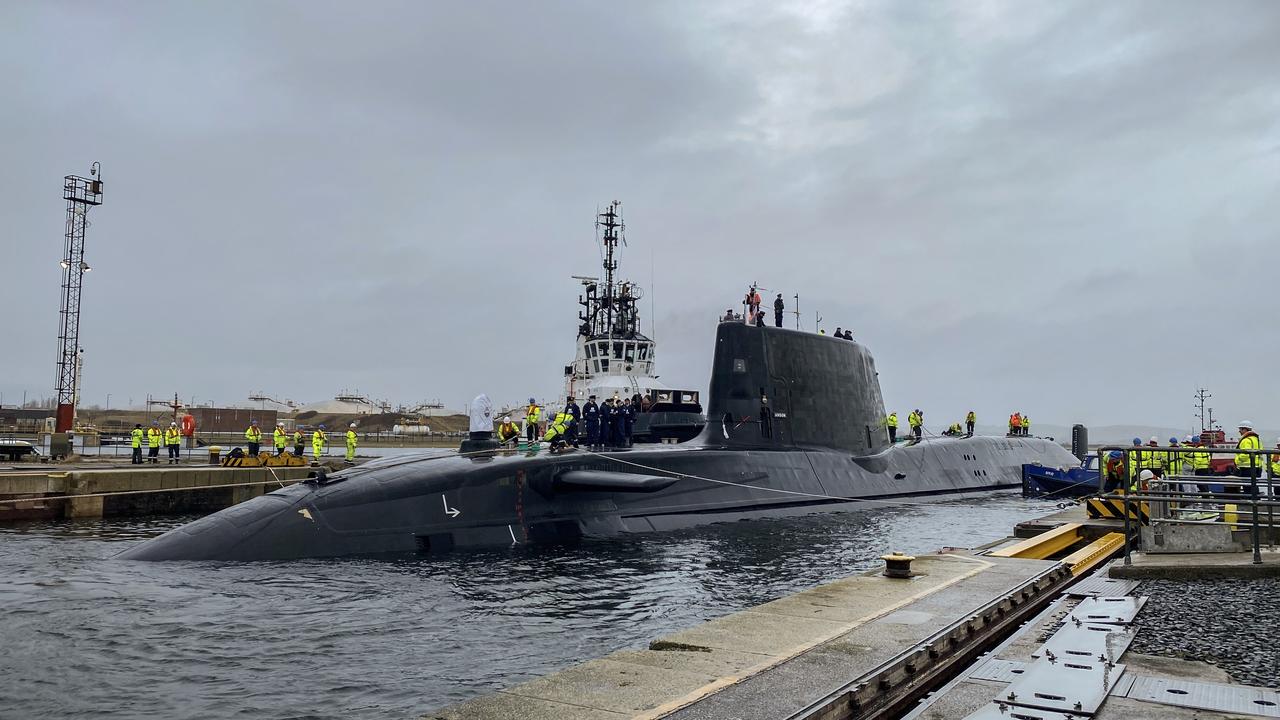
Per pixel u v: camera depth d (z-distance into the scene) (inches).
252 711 343.9
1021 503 1274.6
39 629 458.0
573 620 492.4
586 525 800.3
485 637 454.0
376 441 3890.3
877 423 1222.3
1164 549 528.4
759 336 1025.5
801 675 276.4
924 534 883.4
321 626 470.9
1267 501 471.8
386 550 687.1
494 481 763.4
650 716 237.8
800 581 612.4
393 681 382.0
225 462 1290.6
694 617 503.8
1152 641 321.4
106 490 1103.0
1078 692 247.1
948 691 258.7
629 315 1553.9
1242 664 289.3
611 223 1558.8
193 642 438.3
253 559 647.1
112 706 348.2
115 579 583.5
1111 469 848.3
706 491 919.0
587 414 946.7
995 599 396.2
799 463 1036.5
